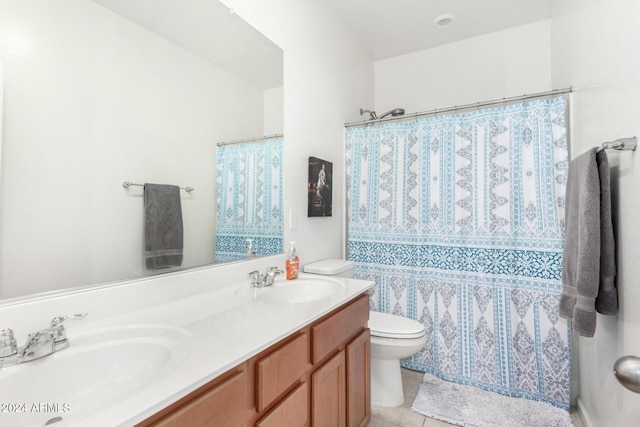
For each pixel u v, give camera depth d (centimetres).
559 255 177
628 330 110
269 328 92
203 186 132
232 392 74
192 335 86
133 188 106
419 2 225
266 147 167
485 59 266
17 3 78
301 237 193
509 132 193
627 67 107
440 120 213
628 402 108
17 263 79
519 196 189
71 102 90
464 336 202
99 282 96
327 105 224
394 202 228
